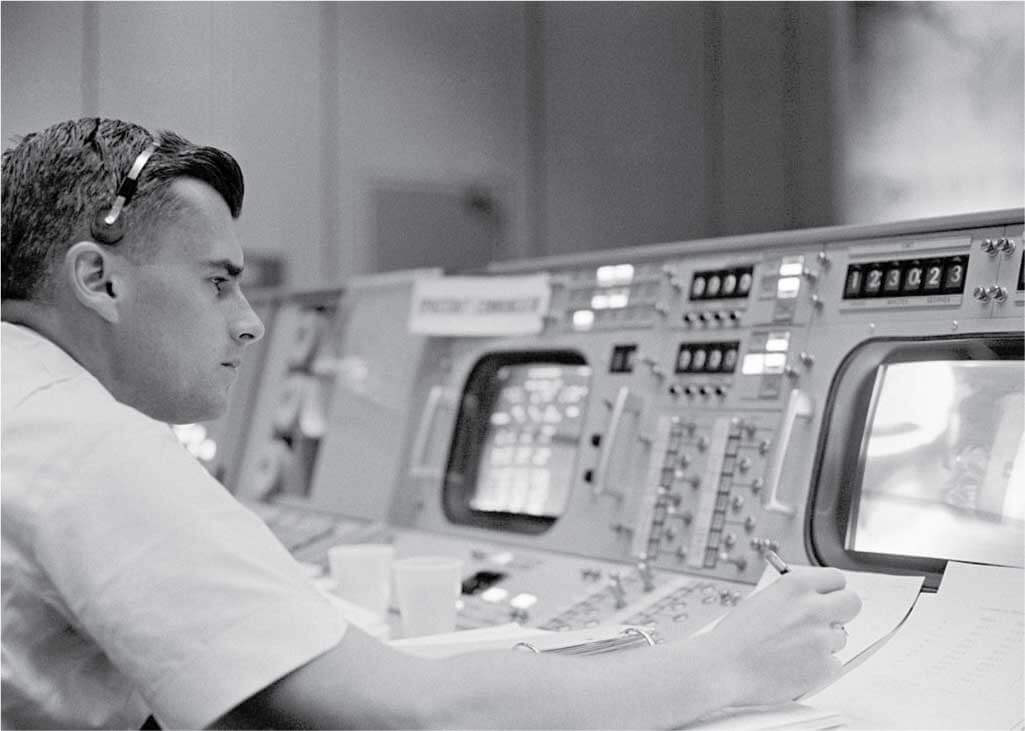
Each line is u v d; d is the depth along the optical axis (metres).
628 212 4.20
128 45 3.64
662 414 1.68
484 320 2.08
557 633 1.21
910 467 1.36
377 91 4.00
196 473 0.82
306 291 2.69
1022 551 1.21
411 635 1.45
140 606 0.75
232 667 0.74
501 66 4.16
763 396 1.54
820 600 0.93
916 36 3.48
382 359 2.36
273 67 3.86
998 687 0.99
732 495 1.52
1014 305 1.30
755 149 3.94
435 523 2.06
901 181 3.53
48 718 0.84
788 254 1.59
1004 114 3.29
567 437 1.88
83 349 0.91
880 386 1.43
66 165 0.90
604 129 4.22
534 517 1.88
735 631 0.89
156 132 0.95
